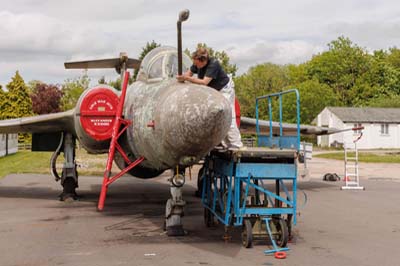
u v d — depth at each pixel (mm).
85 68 13695
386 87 78375
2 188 14938
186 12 6328
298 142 7625
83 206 11273
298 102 7691
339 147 53250
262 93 64000
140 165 9609
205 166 8688
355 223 9016
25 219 9414
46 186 15547
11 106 58375
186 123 6062
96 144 10180
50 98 66688
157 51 8969
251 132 15609
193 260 6199
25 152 42375
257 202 8367
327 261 6211
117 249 6812
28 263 6051
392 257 6438
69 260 6191
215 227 8523
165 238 7594
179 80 7203
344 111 55812
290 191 14008
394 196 12961
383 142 54688
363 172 21547
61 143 12383
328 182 16844
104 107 9680
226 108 6156
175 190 7828
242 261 6172
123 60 13242
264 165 7008
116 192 14172
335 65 79688
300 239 7605
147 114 7332
